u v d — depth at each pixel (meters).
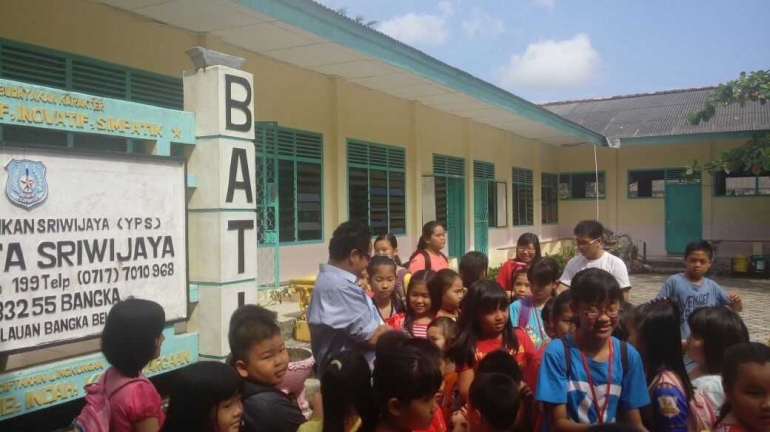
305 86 9.11
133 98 6.52
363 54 8.03
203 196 4.48
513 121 14.11
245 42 7.54
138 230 3.97
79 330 3.63
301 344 6.82
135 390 2.34
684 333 4.70
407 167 11.67
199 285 4.50
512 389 2.57
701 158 18.20
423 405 2.14
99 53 6.16
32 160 3.43
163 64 6.84
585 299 2.65
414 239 11.75
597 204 19.75
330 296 3.25
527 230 17.50
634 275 16.89
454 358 3.33
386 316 4.38
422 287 4.01
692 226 18.47
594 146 19.34
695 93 21.28
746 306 11.55
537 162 18.12
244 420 2.54
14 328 3.33
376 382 2.22
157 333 2.44
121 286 3.86
